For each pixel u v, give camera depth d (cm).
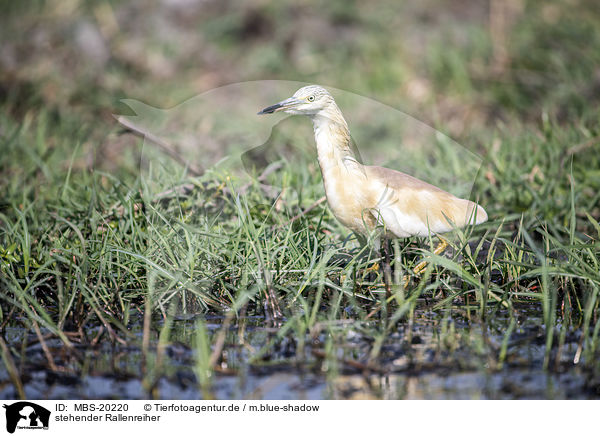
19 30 1725
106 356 626
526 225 890
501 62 1605
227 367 602
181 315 727
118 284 746
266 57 1753
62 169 1148
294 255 774
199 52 1786
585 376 582
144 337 655
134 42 1789
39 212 939
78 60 1675
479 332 669
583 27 1648
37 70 1580
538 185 1042
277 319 709
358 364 600
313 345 643
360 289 762
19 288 721
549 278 738
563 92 1398
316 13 1894
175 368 604
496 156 1122
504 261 748
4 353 601
